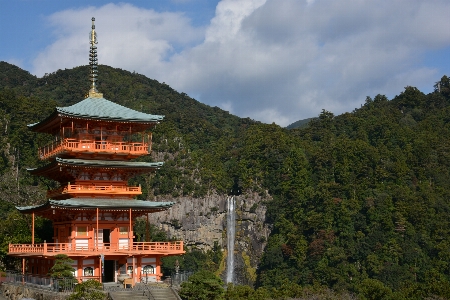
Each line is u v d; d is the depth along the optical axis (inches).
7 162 6643.7
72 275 2923.2
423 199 7303.2
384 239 6663.4
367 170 7721.5
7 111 7170.3
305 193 7470.5
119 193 3280.0
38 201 5767.7
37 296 2886.3
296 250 6756.9
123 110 3376.0
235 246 7573.8
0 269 3769.7
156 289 2876.5
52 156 3366.1
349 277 6392.7
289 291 3422.7
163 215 7308.1
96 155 3257.9
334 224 7037.4
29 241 3922.2
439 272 6112.2
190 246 7421.3
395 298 3636.8
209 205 7672.2
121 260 3216.0
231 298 2960.1
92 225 3193.9
